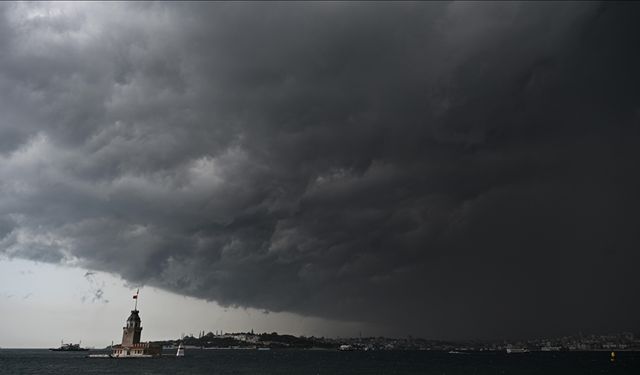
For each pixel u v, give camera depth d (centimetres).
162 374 19762
